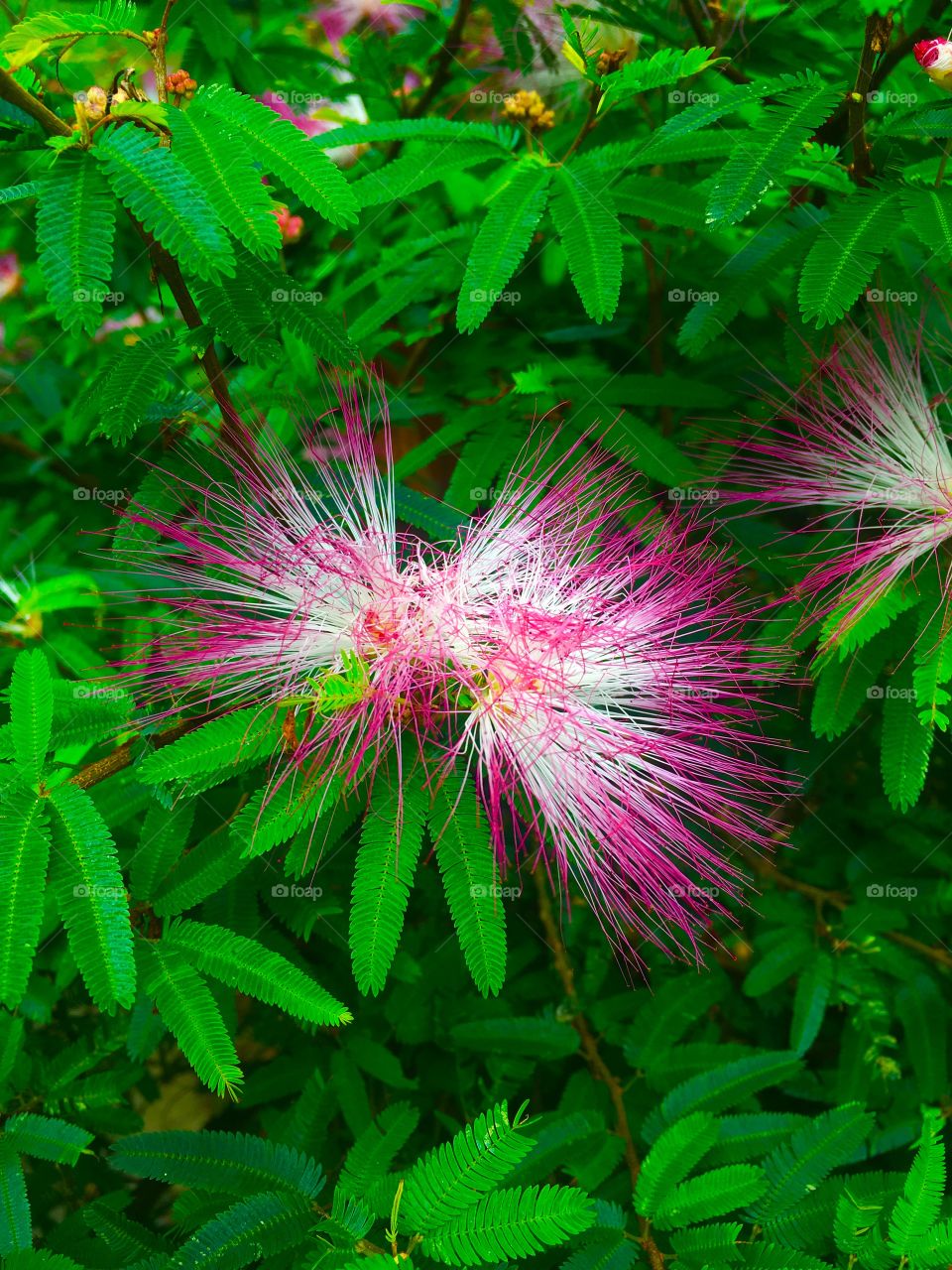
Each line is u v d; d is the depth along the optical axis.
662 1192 0.22
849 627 0.22
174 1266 0.19
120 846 0.24
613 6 0.27
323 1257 0.19
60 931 0.25
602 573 0.22
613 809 0.21
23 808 0.19
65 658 0.26
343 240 0.30
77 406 0.25
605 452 0.25
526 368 0.28
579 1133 0.24
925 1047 0.27
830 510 0.26
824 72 0.27
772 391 0.26
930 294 0.25
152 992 0.20
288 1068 0.26
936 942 0.28
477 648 0.21
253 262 0.22
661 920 0.24
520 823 0.22
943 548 0.23
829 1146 0.23
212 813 0.23
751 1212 0.22
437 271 0.26
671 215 0.23
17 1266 0.20
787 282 0.25
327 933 0.24
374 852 0.20
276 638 0.21
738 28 0.27
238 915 0.23
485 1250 0.19
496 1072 0.26
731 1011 0.29
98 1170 0.27
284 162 0.19
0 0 0.24
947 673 0.21
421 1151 0.27
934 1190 0.21
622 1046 0.27
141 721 0.21
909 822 0.29
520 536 0.22
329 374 0.26
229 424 0.23
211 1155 0.21
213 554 0.22
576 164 0.23
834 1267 0.21
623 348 0.30
